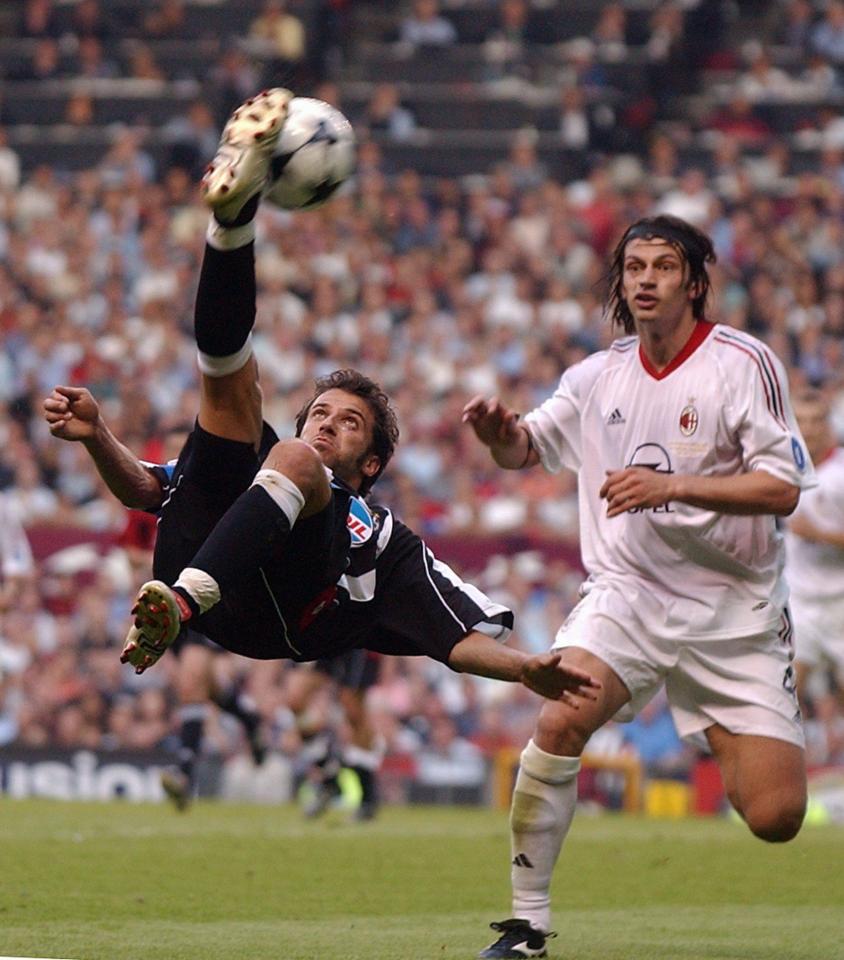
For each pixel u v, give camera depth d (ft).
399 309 228.84
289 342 218.38
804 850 106.32
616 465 67.31
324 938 66.69
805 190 249.75
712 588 65.77
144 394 211.41
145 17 289.74
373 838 110.42
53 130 274.57
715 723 65.98
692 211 241.35
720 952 64.34
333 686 156.76
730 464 65.72
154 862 92.94
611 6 290.56
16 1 290.35
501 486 196.85
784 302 231.91
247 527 55.36
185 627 59.00
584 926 73.00
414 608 60.08
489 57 285.64
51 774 154.71
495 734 169.48
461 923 73.41
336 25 294.05
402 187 247.09
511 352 219.41
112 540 174.40
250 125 54.49
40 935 65.41
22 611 171.22
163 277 232.12
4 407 208.54
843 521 129.59
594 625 65.16
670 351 66.33
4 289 229.25
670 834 118.01
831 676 169.58
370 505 61.36
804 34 289.74
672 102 285.43
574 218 242.99
